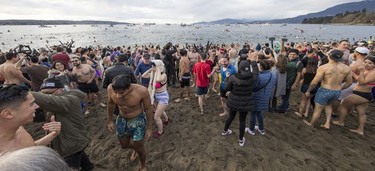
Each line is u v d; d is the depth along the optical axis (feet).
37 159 2.76
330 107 17.89
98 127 18.93
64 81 11.23
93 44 180.65
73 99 9.62
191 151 14.85
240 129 14.88
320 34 294.46
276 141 15.96
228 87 14.40
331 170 13.01
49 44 176.96
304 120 19.60
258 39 225.35
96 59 35.24
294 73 20.13
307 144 15.83
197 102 25.12
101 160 14.29
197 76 20.56
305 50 30.30
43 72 18.29
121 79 10.25
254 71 14.49
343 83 17.67
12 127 6.01
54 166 2.90
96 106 23.68
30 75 17.88
